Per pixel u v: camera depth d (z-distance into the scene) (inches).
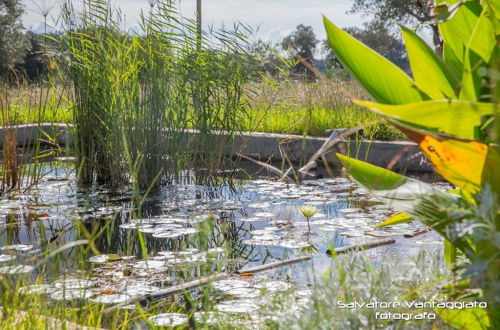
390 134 269.3
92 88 226.2
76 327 77.8
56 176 243.4
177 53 234.5
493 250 49.3
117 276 116.0
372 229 149.9
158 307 97.7
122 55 228.7
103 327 89.0
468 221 50.3
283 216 171.5
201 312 88.5
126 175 223.3
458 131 53.1
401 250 122.3
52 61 231.5
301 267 116.1
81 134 227.0
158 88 222.5
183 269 118.4
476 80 55.9
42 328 78.1
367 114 301.0
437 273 62.0
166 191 214.4
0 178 223.8
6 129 217.9
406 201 58.7
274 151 275.6
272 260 126.0
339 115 297.6
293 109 325.1
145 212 179.2
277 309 73.1
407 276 62.5
